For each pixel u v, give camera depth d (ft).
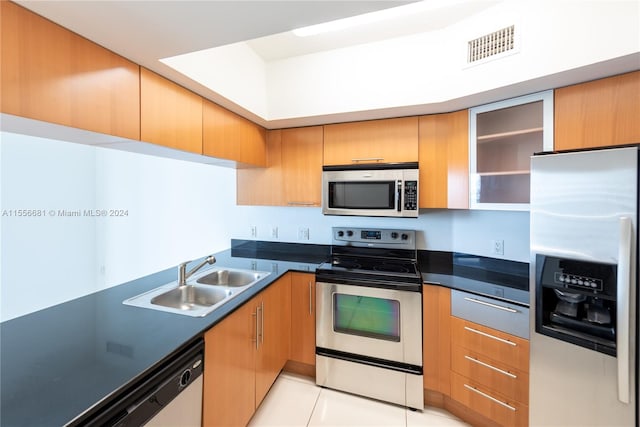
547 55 4.31
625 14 3.71
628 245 3.38
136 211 10.24
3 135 8.52
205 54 4.85
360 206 6.79
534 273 4.28
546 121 4.89
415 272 6.40
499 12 4.78
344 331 6.44
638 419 3.48
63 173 9.83
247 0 2.87
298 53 6.53
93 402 2.34
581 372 3.91
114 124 3.69
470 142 5.91
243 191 8.00
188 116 4.94
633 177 3.37
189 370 3.46
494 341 5.02
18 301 8.75
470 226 7.13
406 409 5.98
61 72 3.11
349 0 2.93
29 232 9.01
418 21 5.32
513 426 4.79
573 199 3.84
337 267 6.82
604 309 3.80
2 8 2.65
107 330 3.60
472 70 5.15
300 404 6.09
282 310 6.55
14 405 2.28
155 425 2.99
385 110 6.17
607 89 4.30
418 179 6.36
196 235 9.70
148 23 3.15
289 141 7.58
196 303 5.59
